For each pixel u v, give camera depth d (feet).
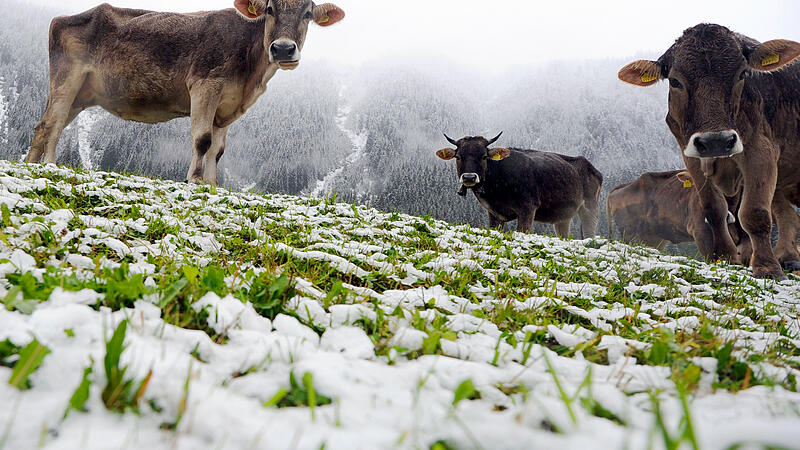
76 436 3.43
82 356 4.37
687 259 26.23
